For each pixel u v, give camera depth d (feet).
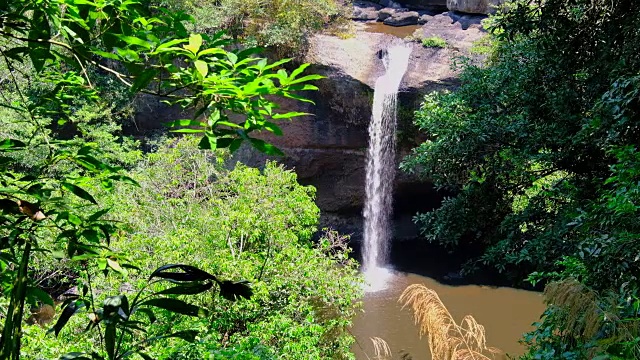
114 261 6.57
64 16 6.64
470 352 19.22
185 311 5.03
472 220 34.55
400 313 45.24
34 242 5.87
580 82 28.14
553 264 27.99
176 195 39.50
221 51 6.24
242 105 6.56
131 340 21.04
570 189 26.94
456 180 36.76
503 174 33.37
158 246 29.96
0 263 6.16
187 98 6.68
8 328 4.52
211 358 22.99
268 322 27.99
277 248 34.14
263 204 35.12
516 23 24.53
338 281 31.58
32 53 6.34
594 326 11.49
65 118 9.05
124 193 37.17
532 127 30.45
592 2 25.35
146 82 6.28
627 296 13.67
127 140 50.75
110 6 6.56
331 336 30.07
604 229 17.34
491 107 33.65
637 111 19.03
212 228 34.45
